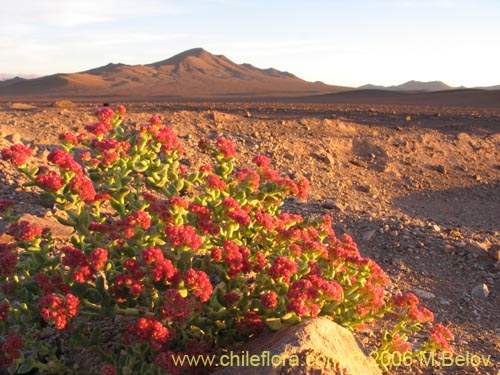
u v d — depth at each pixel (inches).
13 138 474.9
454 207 501.7
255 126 700.7
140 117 692.1
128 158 184.2
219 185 176.1
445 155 643.5
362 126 781.9
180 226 155.4
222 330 167.0
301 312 151.5
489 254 307.6
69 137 179.6
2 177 346.0
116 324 187.9
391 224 350.0
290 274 161.8
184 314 141.3
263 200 192.9
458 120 1111.0
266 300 155.6
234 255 159.6
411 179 555.5
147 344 152.6
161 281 150.4
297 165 519.5
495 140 734.5
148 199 171.0
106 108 191.2
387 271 291.3
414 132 757.3
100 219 175.5
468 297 265.4
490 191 555.5
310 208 382.9
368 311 176.2
